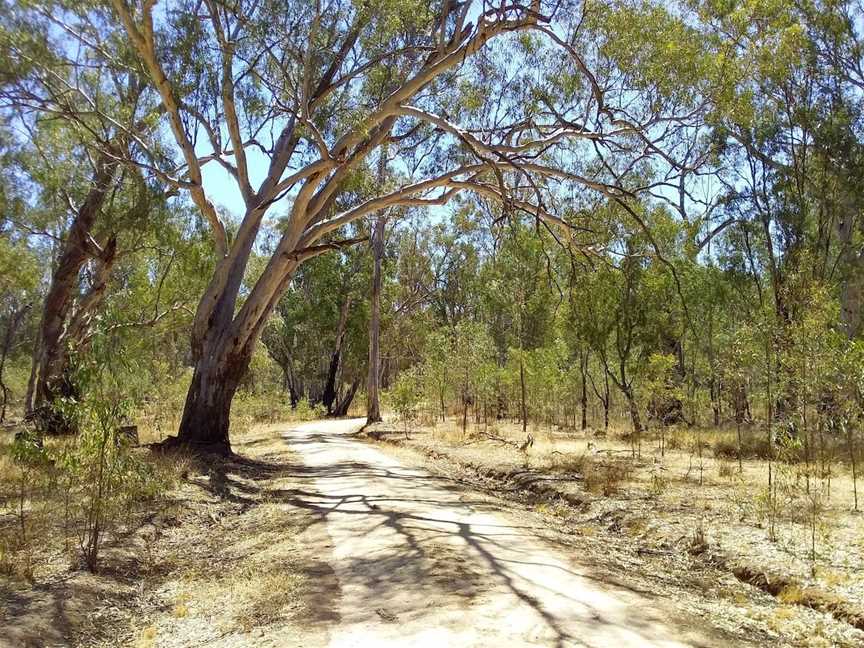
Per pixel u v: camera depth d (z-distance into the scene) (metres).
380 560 7.53
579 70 15.01
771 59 14.77
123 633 6.11
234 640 5.57
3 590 6.54
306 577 7.11
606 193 15.44
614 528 10.07
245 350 17.25
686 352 31.27
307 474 14.77
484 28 13.48
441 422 29.88
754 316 19.34
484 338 31.66
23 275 26.08
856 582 6.84
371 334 31.84
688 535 8.98
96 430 7.81
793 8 20.67
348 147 16.16
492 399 30.83
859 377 12.41
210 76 15.15
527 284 28.22
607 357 28.03
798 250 20.22
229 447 16.98
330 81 17.36
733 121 16.48
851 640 5.63
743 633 5.61
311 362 53.41
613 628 5.36
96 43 15.17
